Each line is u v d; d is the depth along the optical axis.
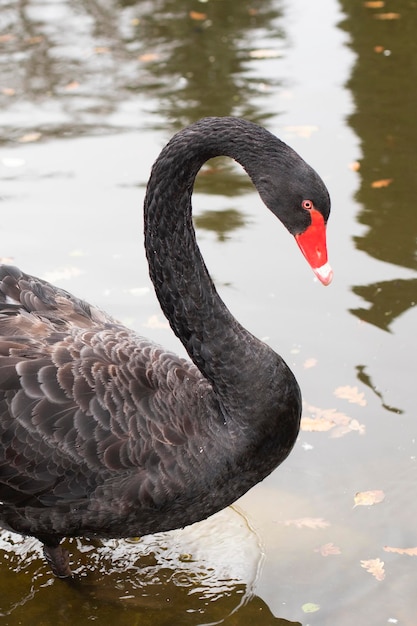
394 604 4.29
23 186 7.36
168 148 4.10
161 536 4.81
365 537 4.64
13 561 4.71
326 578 4.45
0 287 4.38
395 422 5.29
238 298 6.16
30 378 4.03
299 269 6.46
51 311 4.44
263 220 6.95
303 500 4.89
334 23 10.13
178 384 4.22
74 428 4.02
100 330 4.37
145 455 4.06
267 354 4.20
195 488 4.15
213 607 4.36
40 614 4.39
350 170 7.44
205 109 8.43
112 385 4.08
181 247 4.18
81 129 8.20
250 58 9.43
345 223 6.83
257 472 4.27
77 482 4.07
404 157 7.60
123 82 9.08
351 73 9.02
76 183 7.39
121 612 4.39
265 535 4.71
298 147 7.75
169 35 10.08
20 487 4.10
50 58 9.66
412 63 9.13
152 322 5.96
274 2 10.77
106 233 6.80
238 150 4.02
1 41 10.11
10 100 8.80
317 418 5.32
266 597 4.37
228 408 4.19
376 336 5.85
